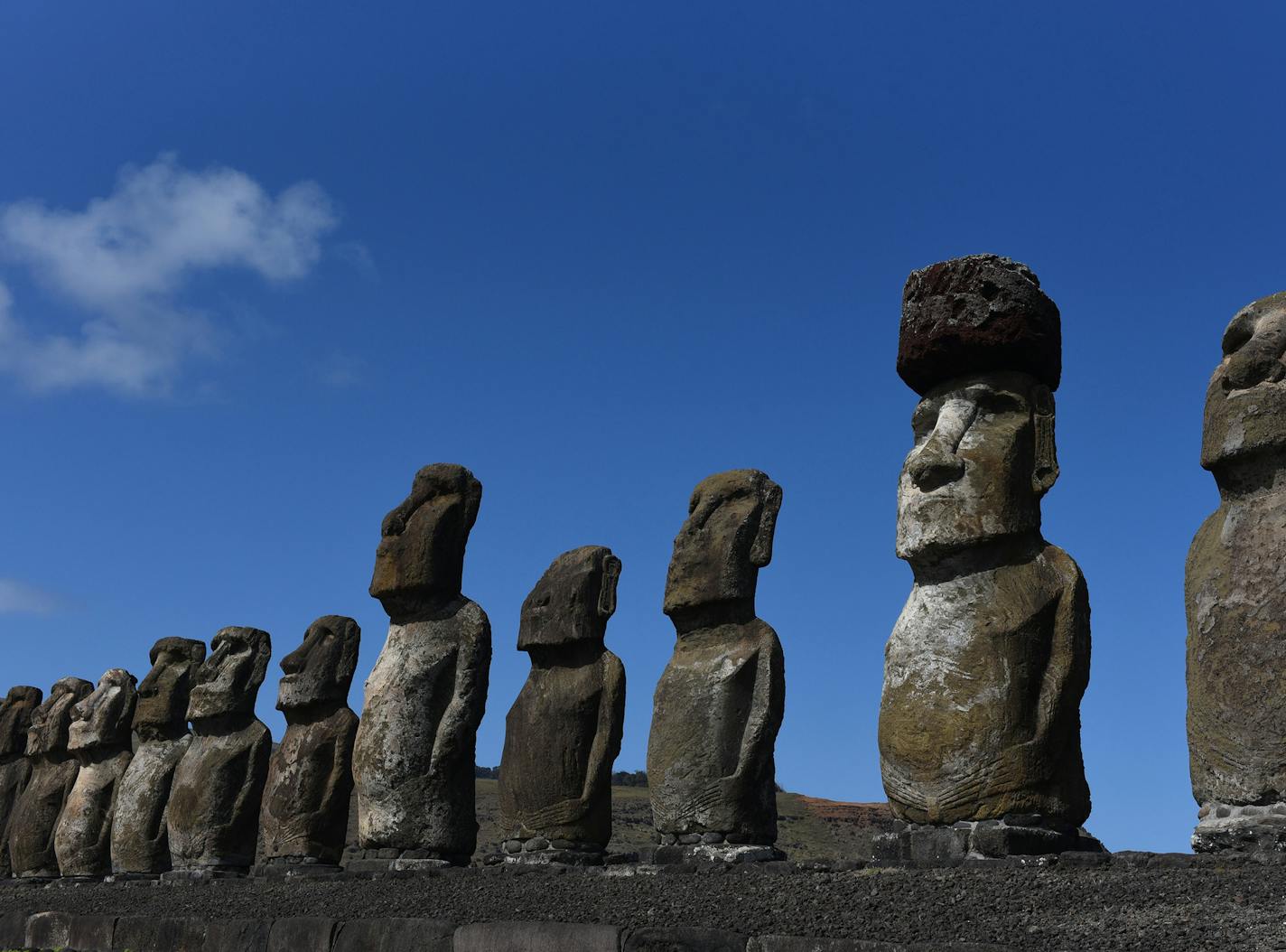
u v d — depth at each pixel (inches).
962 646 463.8
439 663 684.1
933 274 506.9
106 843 902.4
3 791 1092.5
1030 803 447.5
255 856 808.9
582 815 612.1
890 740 470.0
